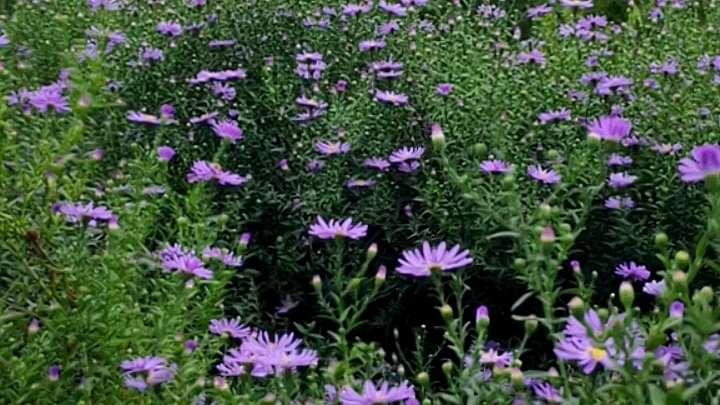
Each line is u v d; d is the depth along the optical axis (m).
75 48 1.51
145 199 1.28
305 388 1.17
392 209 1.41
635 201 1.42
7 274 1.12
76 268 1.10
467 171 1.29
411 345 1.39
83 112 1.15
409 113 1.46
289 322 1.39
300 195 1.41
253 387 1.11
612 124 1.07
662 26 1.81
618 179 1.36
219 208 1.43
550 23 1.79
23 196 1.11
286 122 1.49
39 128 1.26
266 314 1.39
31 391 1.04
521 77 1.55
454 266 1.04
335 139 1.45
